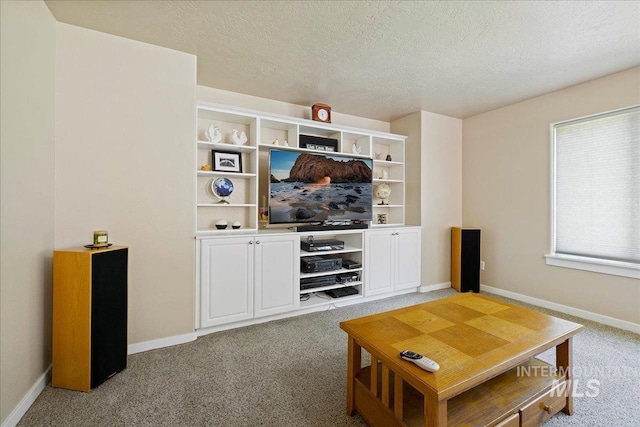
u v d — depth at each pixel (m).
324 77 2.79
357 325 1.59
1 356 1.35
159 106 2.26
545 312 3.05
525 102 3.38
